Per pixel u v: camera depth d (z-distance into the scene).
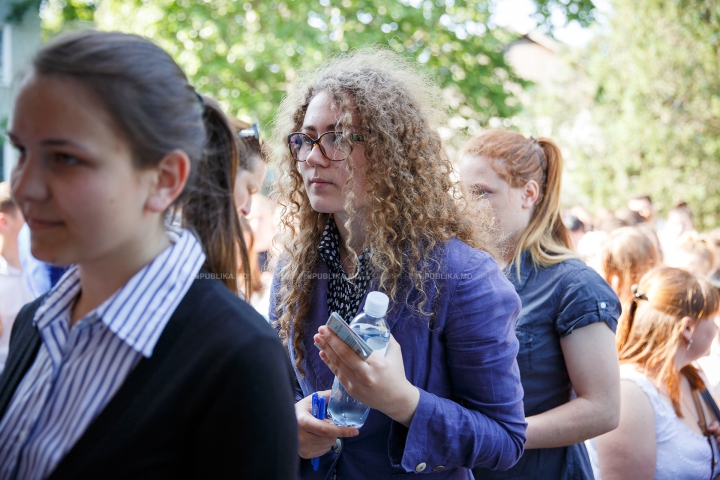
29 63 0.82
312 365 1.53
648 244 2.97
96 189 0.82
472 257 1.39
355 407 1.37
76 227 0.83
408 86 1.49
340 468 1.44
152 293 0.91
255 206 3.29
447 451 1.31
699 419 2.22
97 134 0.81
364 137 1.39
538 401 1.87
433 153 1.48
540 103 14.12
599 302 1.83
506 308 1.37
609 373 1.80
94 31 0.86
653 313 2.13
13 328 1.11
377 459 1.41
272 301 1.72
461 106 11.05
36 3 8.78
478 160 2.02
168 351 0.89
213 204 1.09
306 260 1.59
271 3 9.59
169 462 0.88
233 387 0.88
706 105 11.80
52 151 0.81
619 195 12.27
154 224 0.94
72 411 0.88
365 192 1.41
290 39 9.14
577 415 1.76
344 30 9.53
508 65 11.58
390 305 1.39
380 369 1.22
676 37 12.06
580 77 13.92
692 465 2.05
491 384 1.36
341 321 1.20
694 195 11.64
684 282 2.13
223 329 0.90
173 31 9.51
